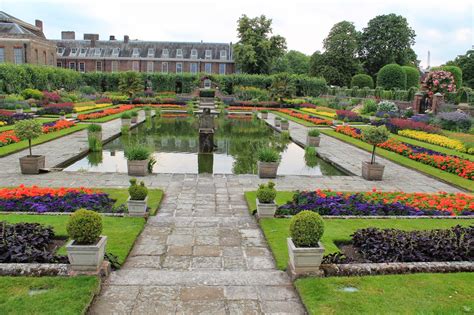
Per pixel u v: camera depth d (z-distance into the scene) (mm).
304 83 51219
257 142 19859
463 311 3959
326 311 3963
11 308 3840
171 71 58031
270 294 4445
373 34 56812
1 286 4258
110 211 7574
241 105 43219
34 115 26250
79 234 4566
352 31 57656
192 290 4477
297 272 4746
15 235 5383
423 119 23891
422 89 28531
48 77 40094
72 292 4148
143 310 4051
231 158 15578
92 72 50719
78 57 56594
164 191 9766
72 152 14469
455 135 19672
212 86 51562
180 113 35000
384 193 9227
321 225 4785
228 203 8914
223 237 6391
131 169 11211
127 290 4438
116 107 35906
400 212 7848
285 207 7898
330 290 4367
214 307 4148
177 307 4121
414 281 4602
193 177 11375
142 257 5527
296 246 4781
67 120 23266
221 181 11008
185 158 15391
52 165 12211
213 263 5398
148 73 51031
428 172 12508
